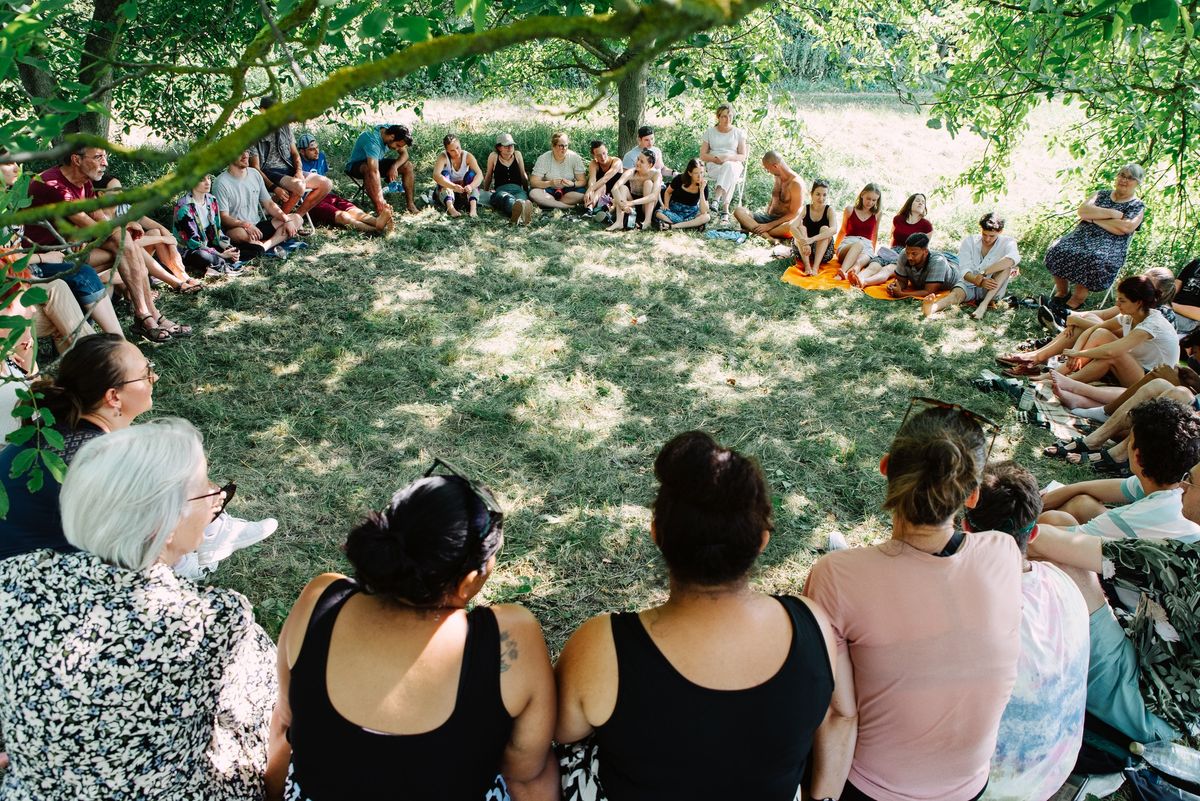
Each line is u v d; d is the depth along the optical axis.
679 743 1.71
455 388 5.28
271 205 7.14
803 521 4.22
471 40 1.03
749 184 9.95
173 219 6.75
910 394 5.52
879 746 2.12
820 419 5.16
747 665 1.71
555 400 5.18
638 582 3.78
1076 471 4.76
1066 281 6.96
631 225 8.28
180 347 5.60
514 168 8.73
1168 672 2.65
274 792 2.16
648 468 4.59
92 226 1.12
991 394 5.57
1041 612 2.31
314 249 7.32
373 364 5.54
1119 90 5.07
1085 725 2.73
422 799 1.67
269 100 5.11
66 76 5.71
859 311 6.77
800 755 1.79
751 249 8.01
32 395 1.93
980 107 6.38
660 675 1.71
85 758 1.77
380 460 4.56
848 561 2.12
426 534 1.62
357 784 1.65
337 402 5.09
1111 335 5.42
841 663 2.04
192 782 1.91
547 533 4.04
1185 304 5.71
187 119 7.94
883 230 8.88
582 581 3.76
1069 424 5.26
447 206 8.34
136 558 1.80
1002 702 2.05
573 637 1.86
